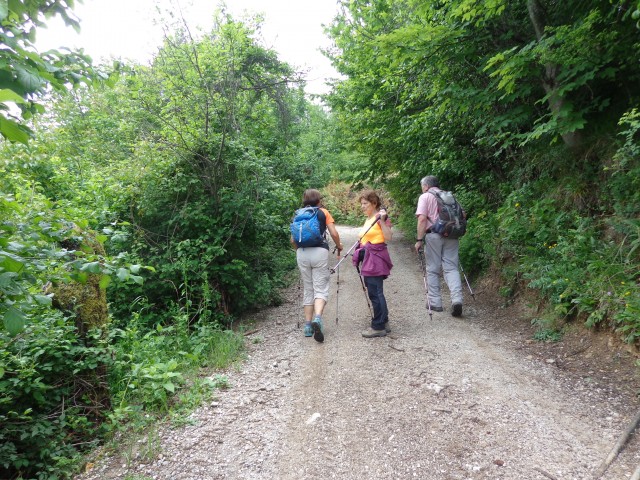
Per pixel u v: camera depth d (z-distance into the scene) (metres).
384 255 5.00
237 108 7.30
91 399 3.60
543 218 5.72
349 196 23.05
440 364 4.08
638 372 3.51
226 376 4.20
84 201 6.84
